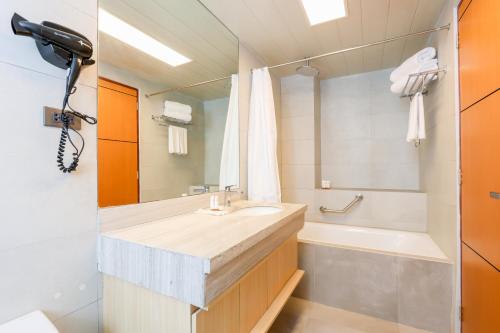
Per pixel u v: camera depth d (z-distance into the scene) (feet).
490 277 3.75
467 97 4.56
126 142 3.79
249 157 7.31
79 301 3.04
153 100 4.35
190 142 5.24
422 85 6.61
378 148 9.33
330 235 8.72
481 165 4.05
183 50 5.09
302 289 6.93
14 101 2.51
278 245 4.40
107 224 3.37
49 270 2.77
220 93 6.26
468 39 4.49
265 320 4.15
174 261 2.56
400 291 5.89
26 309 2.59
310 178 9.48
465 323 4.75
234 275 2.98
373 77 9.41
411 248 7.47
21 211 2.55
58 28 2.66
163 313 2.76
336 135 9.99
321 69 9.18
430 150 7.07
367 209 8.64
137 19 4.06
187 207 4.85
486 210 3.88
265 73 7.37
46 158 2.76
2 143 2.43
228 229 3.50
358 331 5.57
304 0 5.39
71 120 2.98
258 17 5.98
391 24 6.32
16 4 2.53
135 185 3.90
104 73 3.46
